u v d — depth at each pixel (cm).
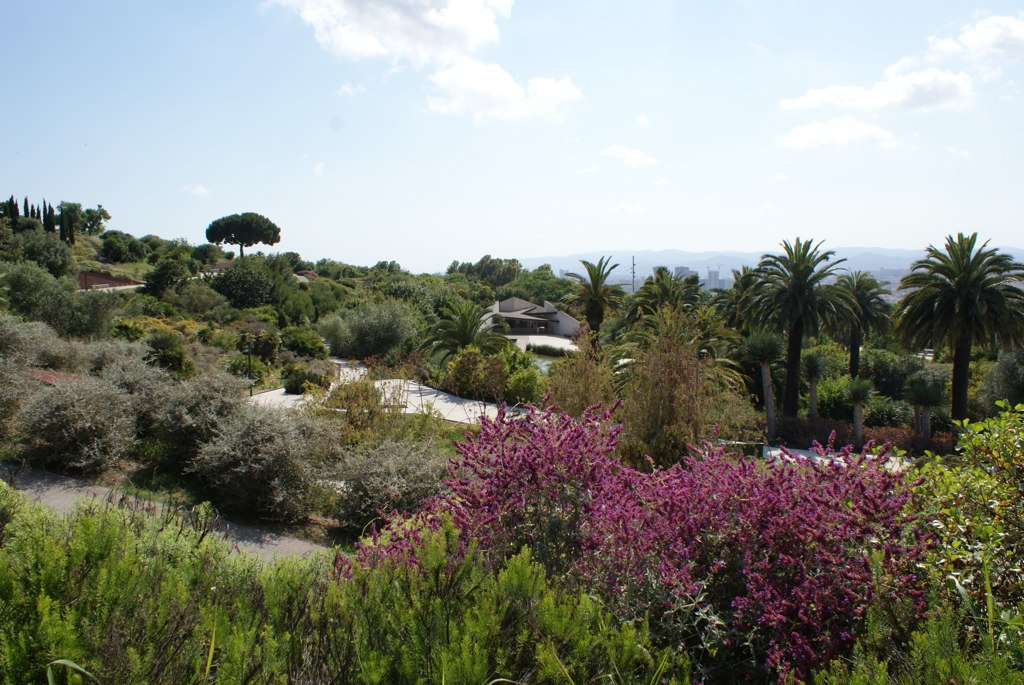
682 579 239
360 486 791
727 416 1185
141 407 1038
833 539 245
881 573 224
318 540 762
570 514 287
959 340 2405
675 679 195
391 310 4059
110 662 188
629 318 3212
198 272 6438
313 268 9275
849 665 205
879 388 3566
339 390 1332
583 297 3178
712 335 2286
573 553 279
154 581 245
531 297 8381
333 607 230
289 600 245
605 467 302
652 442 870
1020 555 261
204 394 973
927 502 285
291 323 4969
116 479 873
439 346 2962
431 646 196
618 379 1252
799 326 2641
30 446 905
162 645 201
